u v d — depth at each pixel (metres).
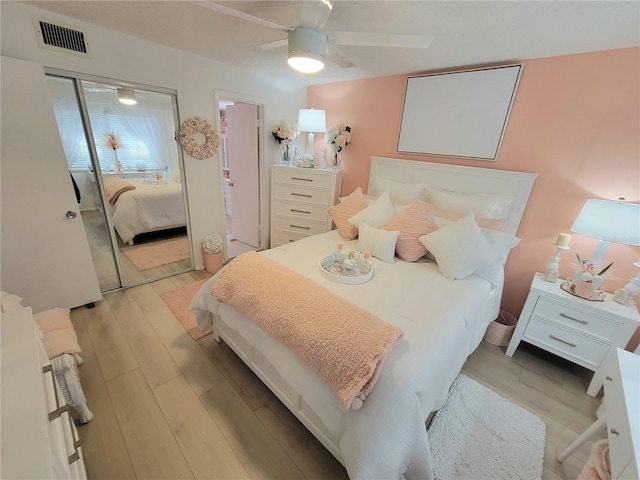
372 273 1.81
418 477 1.12
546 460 1.38
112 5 1.69
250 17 1.31
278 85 3.35
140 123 2.47
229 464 1.30
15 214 1.91
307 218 3.52
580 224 1.84
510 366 2.02
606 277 1.97
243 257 1.83
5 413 0.65
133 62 2.25
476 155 2.40
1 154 1.79
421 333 1.25
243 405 1.59
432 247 1.97
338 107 3.33
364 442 1.00
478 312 1.63
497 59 2.12
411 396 1.00
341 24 1.68
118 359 1.87
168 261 3.12
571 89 1.93
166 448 1.34
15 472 0.55
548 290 1.91
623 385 1.03
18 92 1.77
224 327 1.89
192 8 1.68
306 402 1.26
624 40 1.63
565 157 2.03
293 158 3.61
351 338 1.12
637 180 1.80
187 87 2.61
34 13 1.76
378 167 3.03
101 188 2.40
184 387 1.69
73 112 2.12
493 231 2.04
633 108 1.75
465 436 1.46
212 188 3.11
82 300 2.35
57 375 1.29
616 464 0.88
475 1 1.35
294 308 1.33
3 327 0.96
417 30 1.70
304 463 1.32
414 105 2.65
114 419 1.46
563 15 1.41
